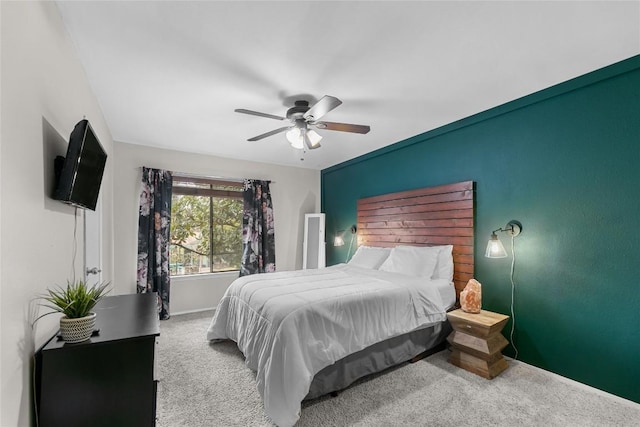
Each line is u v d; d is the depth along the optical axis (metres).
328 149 4.29
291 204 5.30
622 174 2.08
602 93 2.17
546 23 1.66
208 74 2.20
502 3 1.51
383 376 2.41
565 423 1.82
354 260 4.07
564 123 2.38
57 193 1.38
